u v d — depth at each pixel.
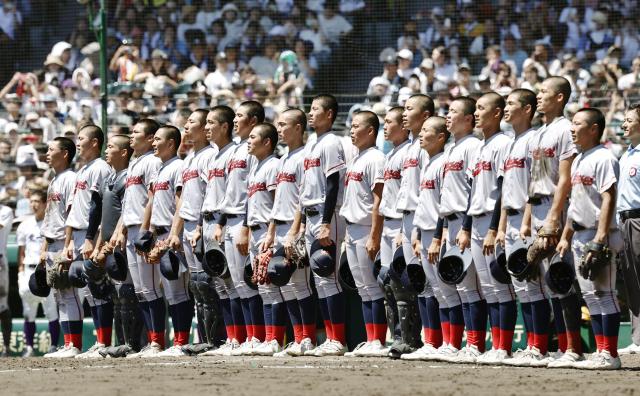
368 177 17.12
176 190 18.52
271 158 17.91
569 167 14.09
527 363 14.58
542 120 22.23
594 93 24.62
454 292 15.73
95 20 23.95
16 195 25.27
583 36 27.70
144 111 25.19
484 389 11.29
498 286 15.09
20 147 25.50
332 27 28.31
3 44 29.30
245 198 18.09
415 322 16.52
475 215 15.16
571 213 14.00
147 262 18.44
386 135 17.02
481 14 28.20
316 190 17.27
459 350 15.78
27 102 26.72
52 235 19.83
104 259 19.00
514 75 25.66
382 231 16.98
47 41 29.34
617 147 22.72
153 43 29.52
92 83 26.86
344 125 24.62
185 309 18.69
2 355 22.89
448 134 16.33
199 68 29.02
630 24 27.67
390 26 28.20
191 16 29.78
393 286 16.41
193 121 18.48
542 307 14.65
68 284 19.45
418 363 15.40
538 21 27.97
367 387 11.55
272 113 25.28
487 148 15.11
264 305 17.92
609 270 13.90
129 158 19.47
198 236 18.22
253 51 28.80
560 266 14.06
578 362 14.03
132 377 13.10
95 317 19.52
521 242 14.43
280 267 17.22
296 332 17.70
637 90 24.08
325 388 11.46
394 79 26.36
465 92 25.48
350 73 27.78
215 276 18.11
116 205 19.14
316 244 17.17
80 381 12.70
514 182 14.69
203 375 13.25
